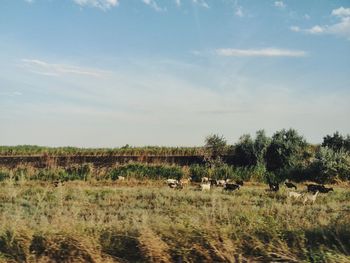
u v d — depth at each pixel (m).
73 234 9.32
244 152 40.34
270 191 25.89
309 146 42.84
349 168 35.47
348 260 7.97
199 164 41.81
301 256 8.58
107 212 17.44
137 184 30.55
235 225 10.52
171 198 21.95
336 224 9.84
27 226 9.97
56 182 28.31
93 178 32.22
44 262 8.68
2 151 50.22
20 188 24.98
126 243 9.34
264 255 8.68
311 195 22.67
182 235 9.27
